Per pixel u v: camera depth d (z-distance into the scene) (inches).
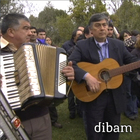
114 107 106.4
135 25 784.3
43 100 70.2
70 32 891.4
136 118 175.9
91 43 108.2
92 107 107.1
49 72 71.3
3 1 562.3
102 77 107.2
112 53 106.8
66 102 217.9
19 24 79.2
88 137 111.3
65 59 78.7
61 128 163.2
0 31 81.3
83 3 872.9
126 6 826.2
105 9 858.1
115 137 110.7
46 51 72.2
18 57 68.5
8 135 63.0
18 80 67.1
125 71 105.3
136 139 145.8
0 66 67.4
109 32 175.6
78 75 104.0
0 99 62.3
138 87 142.3
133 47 170.6
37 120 79.0
